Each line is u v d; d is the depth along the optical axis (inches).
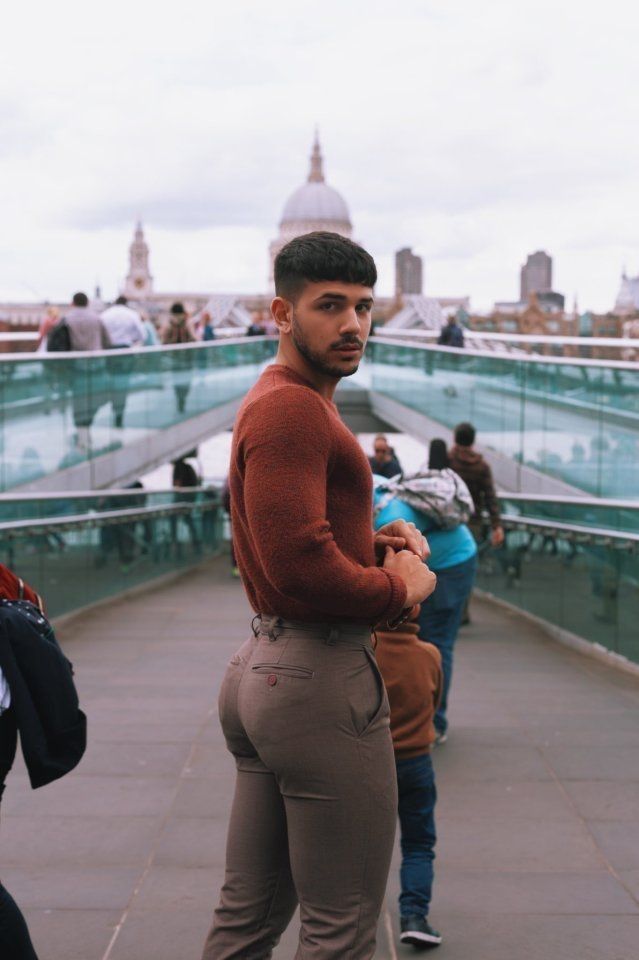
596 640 323.3
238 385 713.6
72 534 399.9
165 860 149.6
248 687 80.9
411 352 666.8
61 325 551.2
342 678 79.7
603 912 133.0
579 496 466.9
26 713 98.3
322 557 73.7
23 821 165.3
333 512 78.8
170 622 386.9
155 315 5014.8
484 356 556.4
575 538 339.6
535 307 4763.8
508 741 213.2
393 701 124.6
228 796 177.6
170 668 294.0
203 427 665.0
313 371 81.3
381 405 721.6
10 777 188.5
